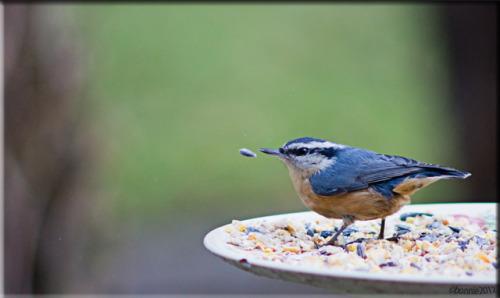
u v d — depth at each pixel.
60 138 10.62
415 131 16.34
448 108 14.30
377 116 16.73
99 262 11.35
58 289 10.77
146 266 13.59
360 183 7.06
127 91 16.56
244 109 16.72
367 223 7.86
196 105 16.70
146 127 15.75
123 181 14.57
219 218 14.66
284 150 7.54
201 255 13.91
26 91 10.23
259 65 18.09
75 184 10.84
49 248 10.70
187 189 14.92
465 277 4.61
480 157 13.44
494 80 13.48
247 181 15.46
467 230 7.13
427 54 17.77
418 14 18.59
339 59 18.45
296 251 6.21
